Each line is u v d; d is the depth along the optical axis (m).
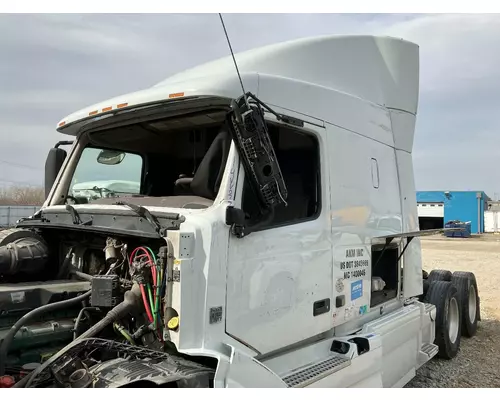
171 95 3.35
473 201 44.53
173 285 2.82
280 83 3.67
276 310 3.40
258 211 3.35
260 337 3.26
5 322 3.18
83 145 4.41
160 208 3.35
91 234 3.77
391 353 4.89
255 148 3.09
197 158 3.92
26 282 3.64
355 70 4.93
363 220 4.60
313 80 4.33
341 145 4.33
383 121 5.22
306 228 3.75
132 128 4.04
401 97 5.62
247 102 3.06
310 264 3.78
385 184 5.14
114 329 3.21
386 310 5.28
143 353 2.88
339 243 4.18
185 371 2.69
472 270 15.70
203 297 2.86
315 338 4.02
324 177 4.05
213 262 2.90
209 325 2.87
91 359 2.92
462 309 7.65
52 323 3.25
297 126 3.77
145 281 3.04
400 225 5.45
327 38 4.66
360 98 4.80
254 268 3.22
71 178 4.39
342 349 4.02
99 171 4.48
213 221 2.95
